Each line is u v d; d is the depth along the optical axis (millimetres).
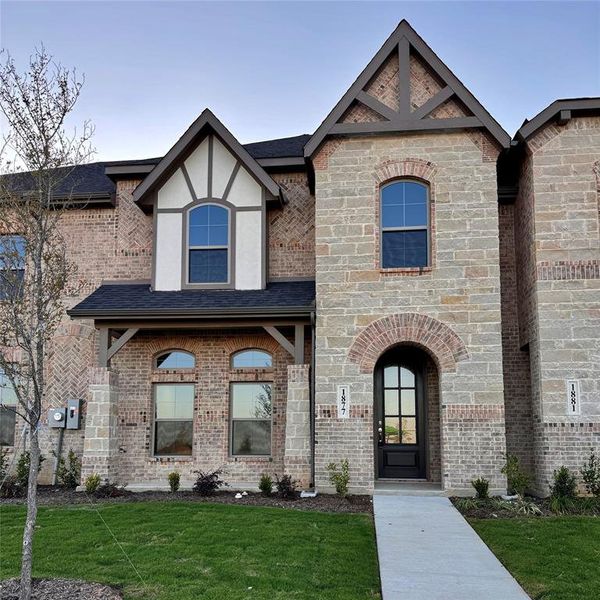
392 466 13891
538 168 12781
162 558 7738
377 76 13688
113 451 13555
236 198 14844
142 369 14523
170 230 14898
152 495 12469
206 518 9859
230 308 13203
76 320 15203
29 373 6785
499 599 6457
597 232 12492
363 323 12875
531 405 13430
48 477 14477
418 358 14109
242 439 14305
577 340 12195
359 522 9711
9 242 8844
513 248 14570
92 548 8234
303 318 13359
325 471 12484
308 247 15086
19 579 6934
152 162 15641
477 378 12391
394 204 13445
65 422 14594
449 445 12258
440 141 13242
